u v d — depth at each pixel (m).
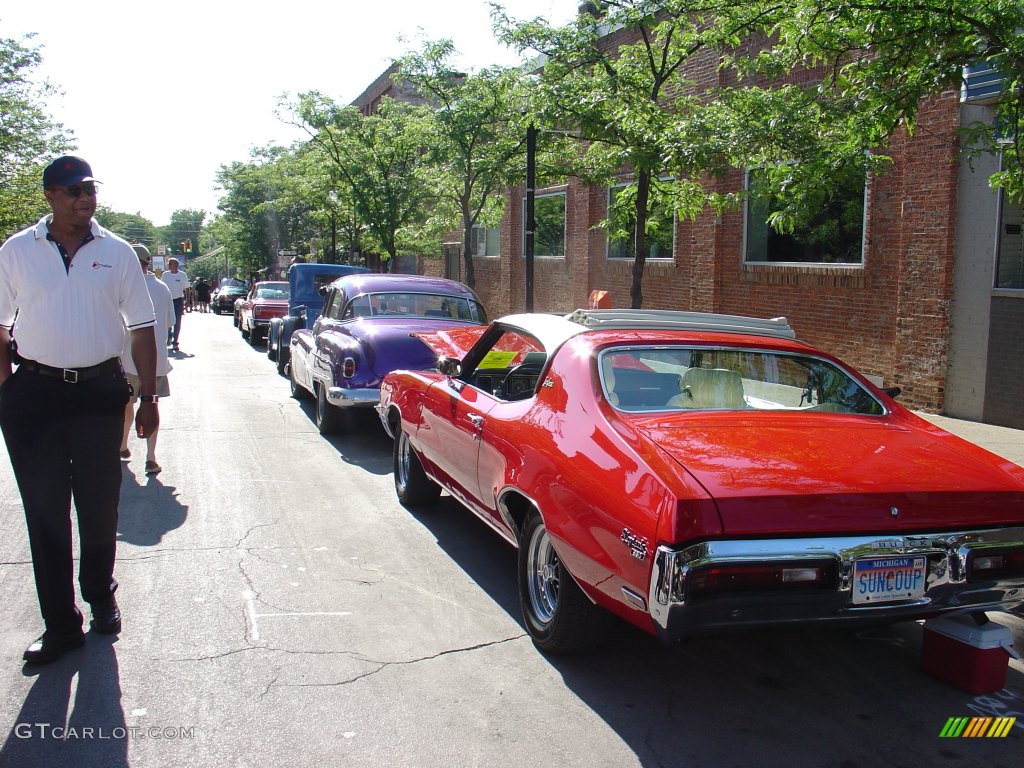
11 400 3.91
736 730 3.54
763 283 13.29
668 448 3.60
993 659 3.90
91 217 3.97
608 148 10.49
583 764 3.26
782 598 3.19
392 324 9.41
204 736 3.38
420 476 6.59
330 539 5.92
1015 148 6.17
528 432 4.35
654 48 10.72
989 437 9.08
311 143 22.34
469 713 3.62
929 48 6.02
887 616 3.32
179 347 20.00
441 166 15.98
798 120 7.18
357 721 3.52
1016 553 3.49
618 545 3.40
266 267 46.22
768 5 8.00
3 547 5.57
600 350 4.38
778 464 3.49
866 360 11.54
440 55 15.31
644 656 4.23
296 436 9.55
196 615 4.55
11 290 3.87
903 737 3.52
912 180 10.57
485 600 4.89
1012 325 9.56
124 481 7.39
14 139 20.95
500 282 23.84
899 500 3.34
